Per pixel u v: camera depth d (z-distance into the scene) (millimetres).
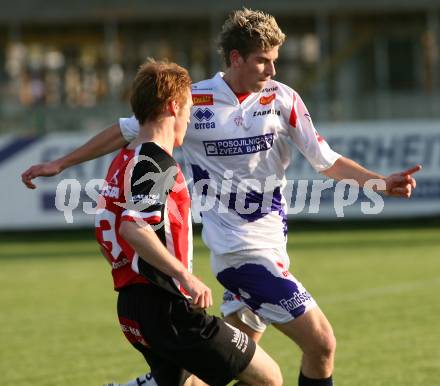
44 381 23938
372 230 62188
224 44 17781
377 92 79562
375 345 27172
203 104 18109
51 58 82000
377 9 78938
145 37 82625
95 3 79000
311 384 17391
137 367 25438
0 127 71688
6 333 30938
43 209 64312
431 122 63375
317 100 73250
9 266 49469
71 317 33594
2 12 78750
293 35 84188
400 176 17781
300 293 17406
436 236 57031
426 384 22438
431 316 31500
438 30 80750
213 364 15234
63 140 64875
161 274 14953
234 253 17906
